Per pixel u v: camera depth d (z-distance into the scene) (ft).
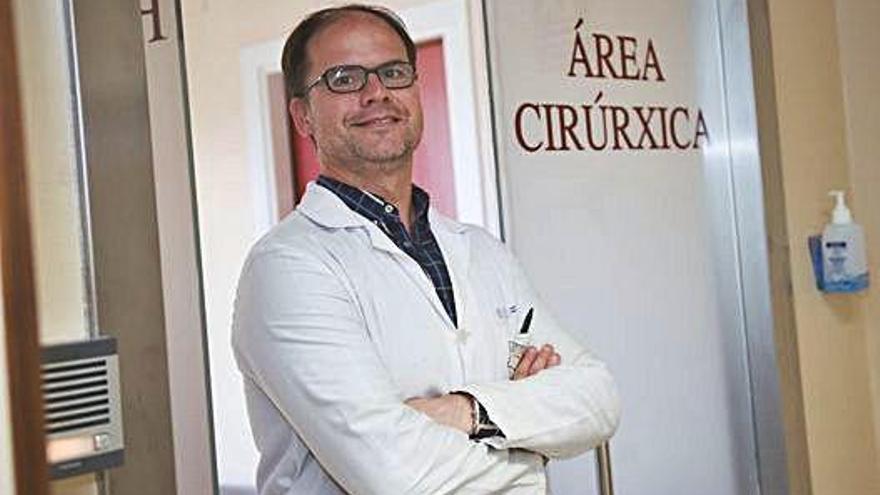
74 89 4.48
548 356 5.32
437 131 6.35
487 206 6.48
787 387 7.81
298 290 4.68
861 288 8.02
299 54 5.23
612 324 7.07
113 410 4.49
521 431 4.85
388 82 5.12
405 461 4.46
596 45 7.05
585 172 6.94
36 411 2.96
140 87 4.74
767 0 7.86
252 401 5.00
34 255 3.18
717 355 7.75
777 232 7.80
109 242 4.57
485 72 6.49
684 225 7.57
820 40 8.31
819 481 8.05
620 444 7.09
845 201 8.36
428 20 6.31
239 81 5.31
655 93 7.41
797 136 8.04
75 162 4.49
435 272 5.22
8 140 2.96
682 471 7.46
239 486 5.16
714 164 7.80
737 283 7.91
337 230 5.00
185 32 5.08
